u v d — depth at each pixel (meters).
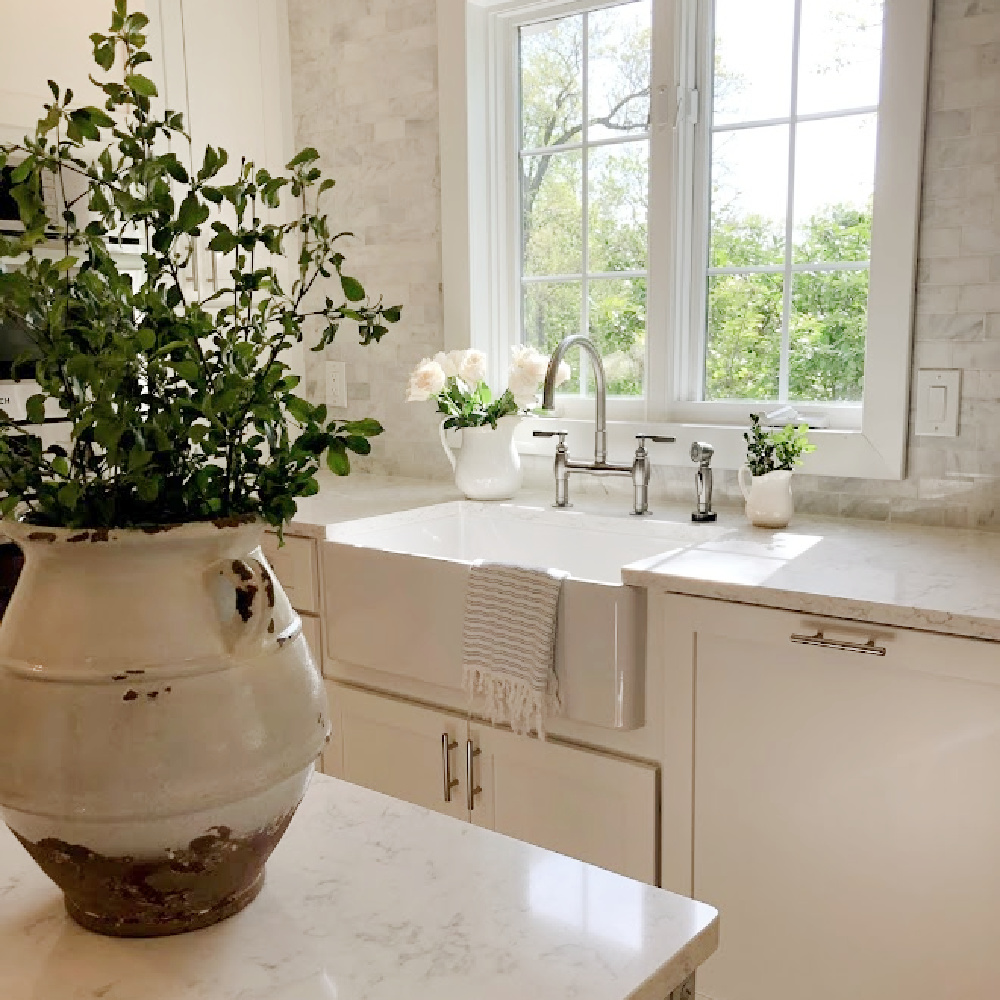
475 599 1.84
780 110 2.18
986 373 1.88
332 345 2.95
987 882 1.42
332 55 2.80
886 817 1.49
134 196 0.69
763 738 1.58
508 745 1.89
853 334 2.14
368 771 2.16
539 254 2.64
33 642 0.65
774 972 1.65
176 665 0.65
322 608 2.19
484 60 2.56
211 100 2.71
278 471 0.69
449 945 0.70
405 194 2.71
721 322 2.33
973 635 1.36
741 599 1.54
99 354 0.61
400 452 2.86
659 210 2.32
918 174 1.88
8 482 0.65
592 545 2.23
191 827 0.66
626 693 1.68
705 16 2.25
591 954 0.69
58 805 0.64
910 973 1.51
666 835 1.72
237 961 0.68
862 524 2.03
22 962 0.68
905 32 1.85
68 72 2.31
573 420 2.52
